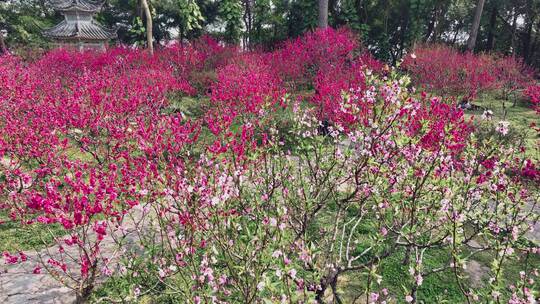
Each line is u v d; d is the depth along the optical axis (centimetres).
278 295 281
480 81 1402
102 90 949
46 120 723
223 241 339
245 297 303
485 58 1712
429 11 2608
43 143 656
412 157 402
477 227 443
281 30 2888
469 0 2827
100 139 773
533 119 1237
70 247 528
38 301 424
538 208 618
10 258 417
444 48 1878
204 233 368
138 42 2408
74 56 1558
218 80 1266
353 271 484
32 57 1992
